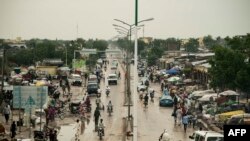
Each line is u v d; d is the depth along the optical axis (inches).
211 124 1434.5
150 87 2918.3
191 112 1654.8
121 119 1690.5
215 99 1748.3
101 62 5305.1
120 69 4773.6
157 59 4817.9
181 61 3752.5
